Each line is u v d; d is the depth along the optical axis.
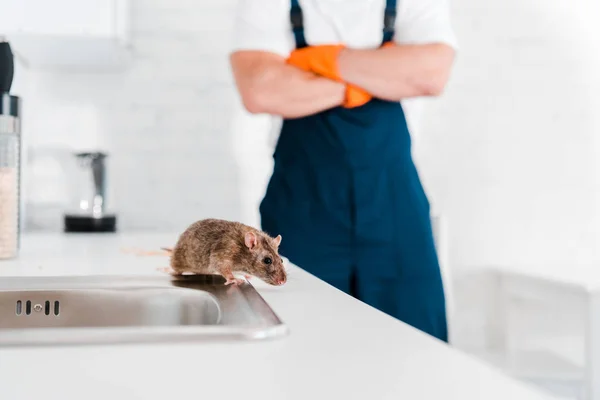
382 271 1.72
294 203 1.76
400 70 1.72
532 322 3.07
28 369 0.42
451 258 2.99
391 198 1.73
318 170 1.75
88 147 2.70
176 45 2.75
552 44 3.02
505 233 3.02
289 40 1.86
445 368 0.44
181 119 2.77
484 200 3.00
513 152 3.01
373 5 1.81
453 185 2.97
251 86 1.75
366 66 1.72
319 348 0.49
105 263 1.14
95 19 2.18
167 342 0.50
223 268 0.83
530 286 2.80
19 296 0.81
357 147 1.73
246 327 0.53
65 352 0.47
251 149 2.82
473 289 3.01
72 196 2.68
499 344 3.03
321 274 1.73
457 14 2.95
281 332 0.54
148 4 2.73
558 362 3.02
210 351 0.48
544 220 3.04
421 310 1.72
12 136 1.16
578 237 3.07
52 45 2.28
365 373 0.42
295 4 1.79
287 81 1.73
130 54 2.62
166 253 1.35
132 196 2.74
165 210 2.77
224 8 2.78
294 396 0.37
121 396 0.37
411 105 1.92
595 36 3.05
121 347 0.49
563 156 3.04
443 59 1.78
